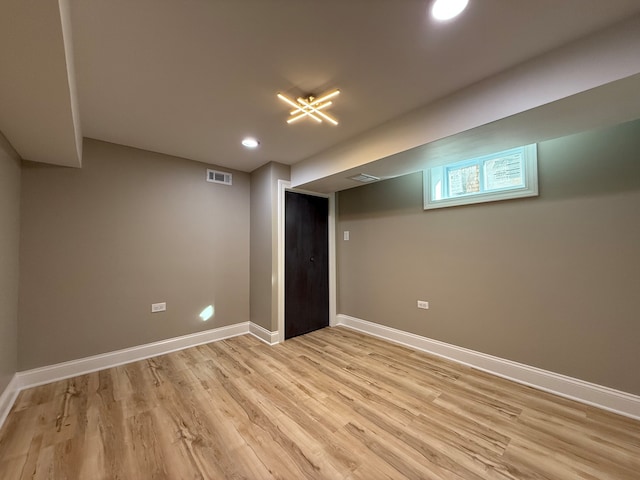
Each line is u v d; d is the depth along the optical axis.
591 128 1.84
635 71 1.28
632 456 1.54
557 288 2.20
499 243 2.53
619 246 1.94
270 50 1.50
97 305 2.69
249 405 2.06
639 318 1.86
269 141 2.77
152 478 1.42
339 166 2.83
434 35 1.40
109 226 2.77
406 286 3.30
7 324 2.06
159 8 1.21
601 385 2.00
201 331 3.38
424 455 1.57
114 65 1.60
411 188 3.27
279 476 1.43
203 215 3.43
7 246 2.04
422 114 2.11
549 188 2.25
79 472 1.45
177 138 2.69
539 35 1.40
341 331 3.84
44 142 2.01
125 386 2.34
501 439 1.69
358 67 1.65
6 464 1.50
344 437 1.72
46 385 2.36
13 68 1.19
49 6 0.91
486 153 2.31
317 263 3.92
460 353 2.79
